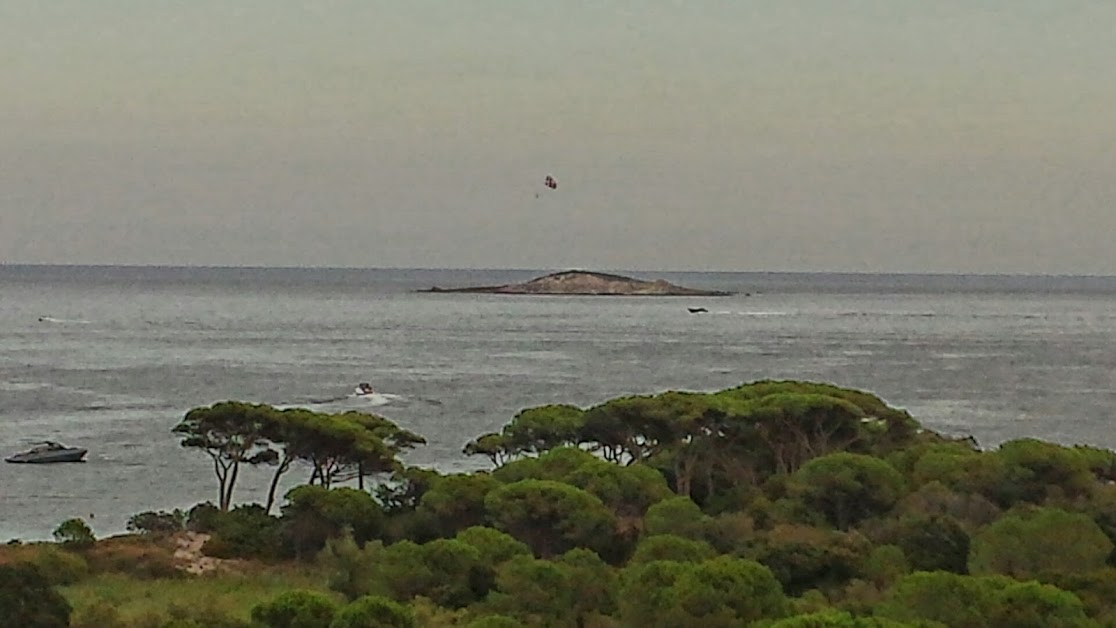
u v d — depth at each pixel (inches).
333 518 2822.3
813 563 2416.3
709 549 2436.0
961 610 1977.1
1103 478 3149.6
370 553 2440.9
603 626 2076.8
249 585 2493.8
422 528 2834.6
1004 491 2933.1
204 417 3275.1
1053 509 2583.7
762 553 2427.4
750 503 2992.1
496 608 2140.7
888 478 2935.5
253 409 3294.8
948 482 3046.3
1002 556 2404.0
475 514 2824.8
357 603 1979.6
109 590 2429.9
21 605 2037.4
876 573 2402.8
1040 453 2989.7
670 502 2728.8
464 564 2311.8
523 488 2677.2
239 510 3147.1
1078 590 2208.4
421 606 2140.7
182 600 2329.0
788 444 3467.0
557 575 2191.2
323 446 3255.4
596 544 2625.5
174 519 3181.6
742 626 1987.0
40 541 3218.5
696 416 3412.9
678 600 2012.8
